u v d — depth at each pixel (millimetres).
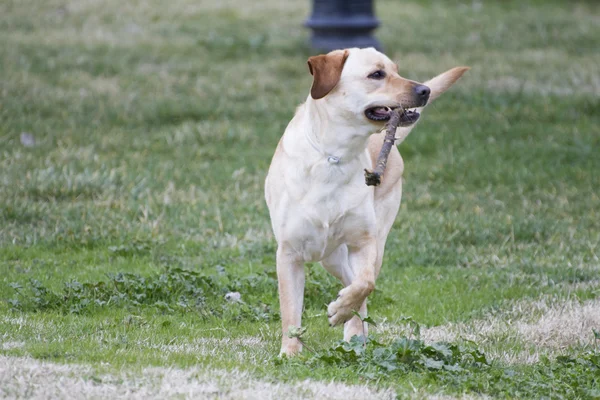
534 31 27641
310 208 8109
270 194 8508
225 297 10164
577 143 16969
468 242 12547
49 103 18125
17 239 11844
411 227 12867
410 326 9266
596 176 15422
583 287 10719
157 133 17172
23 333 8320
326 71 7926
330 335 9141
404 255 11906
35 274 10617
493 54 24094
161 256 11500
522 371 7902
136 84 19969
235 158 16062
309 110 8234
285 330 8211
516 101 19766
